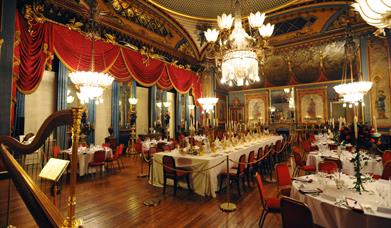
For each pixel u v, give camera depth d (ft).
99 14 21.66
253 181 19.60
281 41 36.60
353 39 31.17
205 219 11.71
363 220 6.89
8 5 14.84
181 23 32.37
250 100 59.31
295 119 51.90
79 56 21.68
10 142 6.81
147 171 22.93
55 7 20.62
